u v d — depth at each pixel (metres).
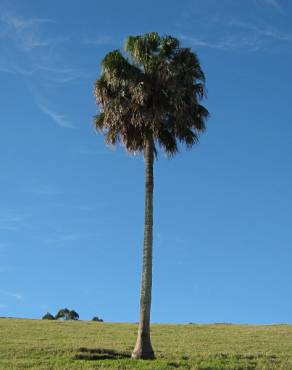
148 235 37.38
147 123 37.81
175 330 57.03
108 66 38.56
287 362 38.59
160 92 38.38
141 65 38.94
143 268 37.19
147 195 37.97
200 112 39.38
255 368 36.25
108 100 38.84
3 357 38.56
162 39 39.38
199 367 35.41
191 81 38.78
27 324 59.19
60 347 42.25
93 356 38.38
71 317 100.62
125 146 39.34
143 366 34.75
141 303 37.06
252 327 61.50
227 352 42.00
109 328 57.78
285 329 59.19
